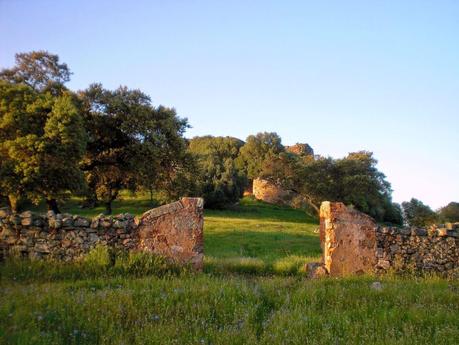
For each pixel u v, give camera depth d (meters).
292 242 25.02
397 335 7.50
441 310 8.93
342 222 14.38
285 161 60.94
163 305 8.44
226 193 57.69
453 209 63.66
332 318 8.18
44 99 27.22
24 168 25.00
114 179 33.91
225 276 12.68
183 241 13.22
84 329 7.11
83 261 12.12
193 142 103.62
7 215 12.38
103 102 30.94
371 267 14.38
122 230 12.99
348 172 57.69
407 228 15.06
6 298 8.41
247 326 7.52
